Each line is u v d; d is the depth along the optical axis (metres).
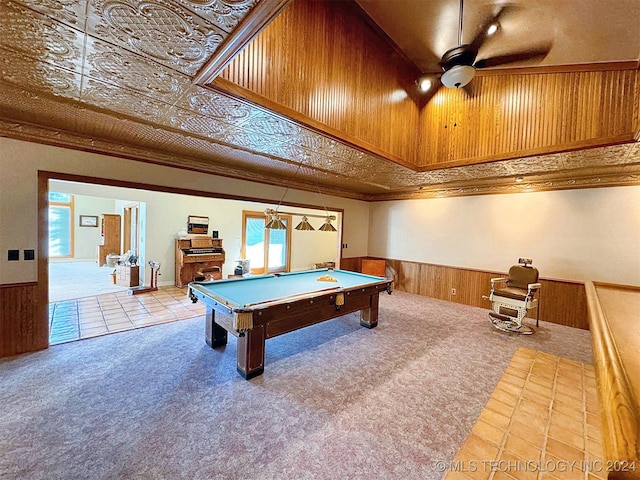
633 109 2.80
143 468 1.67
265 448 1.84
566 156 3.44
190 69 1.96
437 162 4.28
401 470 1.69
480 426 2.05
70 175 3.24
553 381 2.69
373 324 4.19
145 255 6.27
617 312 1.69
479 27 2.98
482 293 5.48
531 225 4.94
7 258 2.94
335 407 2.29
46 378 2.60
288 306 2.91
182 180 4.13
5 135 2.87
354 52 3.29
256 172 5.02
